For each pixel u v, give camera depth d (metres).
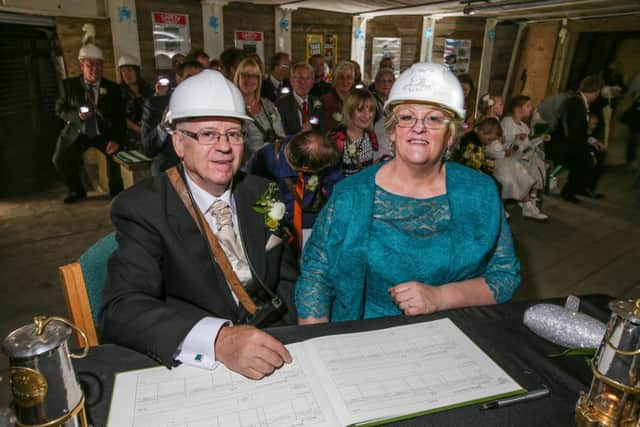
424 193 1.26
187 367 0.86
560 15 6.85
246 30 6.06
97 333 1.26
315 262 1.29
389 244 1.22
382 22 7.38
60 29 4.64
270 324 1.29
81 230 3.87
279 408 0.75
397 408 0.76
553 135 5.09
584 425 0.70
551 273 3.32
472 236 1.24
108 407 0.75
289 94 3.87
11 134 5.11
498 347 0.95
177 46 5.45
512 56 8.13
